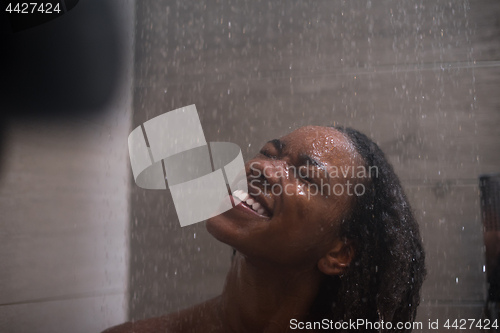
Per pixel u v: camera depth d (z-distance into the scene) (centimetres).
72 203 111
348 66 127
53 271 103
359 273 59
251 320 61
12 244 91
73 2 102
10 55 92
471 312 109
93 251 117
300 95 128
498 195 106
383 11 127
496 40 120
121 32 136
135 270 129
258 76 132
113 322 122
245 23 136
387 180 65
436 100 120
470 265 111
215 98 132
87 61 121
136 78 139
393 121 121
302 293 60
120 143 133
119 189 129
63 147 109
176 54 139
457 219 113
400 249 61
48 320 100
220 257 125
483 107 117
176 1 141
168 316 73
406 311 64
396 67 124
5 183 90
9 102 92
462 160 116
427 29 124
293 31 132
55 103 107
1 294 88
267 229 54
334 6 130
